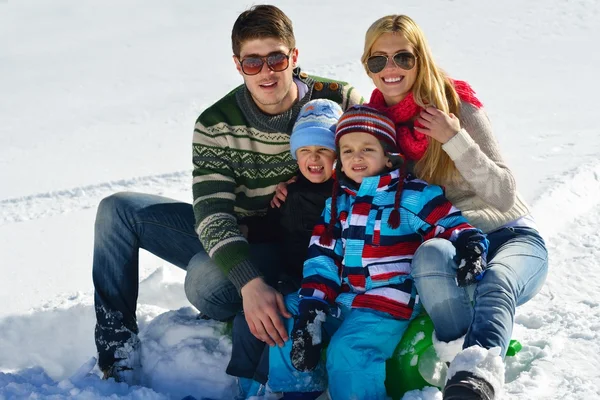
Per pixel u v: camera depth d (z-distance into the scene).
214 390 3.29
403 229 3.03
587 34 11.12
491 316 2.73
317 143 3.24
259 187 3.45
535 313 3.57
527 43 10.84
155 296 4.27
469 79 9.16
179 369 3.35
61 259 5.03
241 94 3.36
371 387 2.83
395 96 3.26
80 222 5.72
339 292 3.10
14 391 3.16
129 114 9.12
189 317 3.62
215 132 3.35
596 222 4.67
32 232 5.57
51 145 8.11
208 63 11.44
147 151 7.59
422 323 2.96
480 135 3.20
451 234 2.93
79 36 13.87
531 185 5.17
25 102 10.03
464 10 13.12
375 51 3.22
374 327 2.88
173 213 3.47
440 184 3.22
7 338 3.94
